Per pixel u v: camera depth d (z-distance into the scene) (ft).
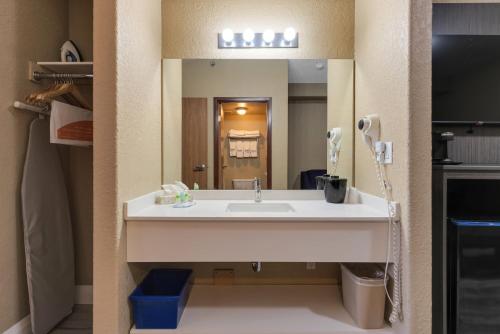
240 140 6.54
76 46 7.16
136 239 4.28
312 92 6.50
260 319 4.80
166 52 6.33
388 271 4.56
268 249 4.28
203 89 6.45
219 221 4.27
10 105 5.44
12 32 5.49
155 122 5.79
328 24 6.38
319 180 6.48
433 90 5.98
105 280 4.01
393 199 4.42
